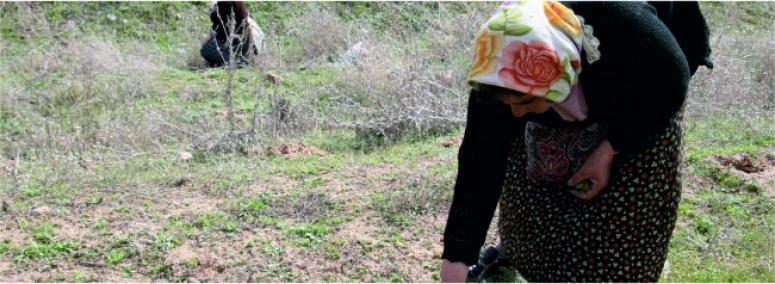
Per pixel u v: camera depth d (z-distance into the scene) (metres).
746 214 4.59
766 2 11.41
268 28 10.45
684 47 2.61
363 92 7.63
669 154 2.54
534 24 2.25
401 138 6.47
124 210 4.66
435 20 9.52
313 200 4.76
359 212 4.59
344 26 10.28
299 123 6.93
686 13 2.57
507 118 2.60
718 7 11.09
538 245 2.75
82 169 5.63
